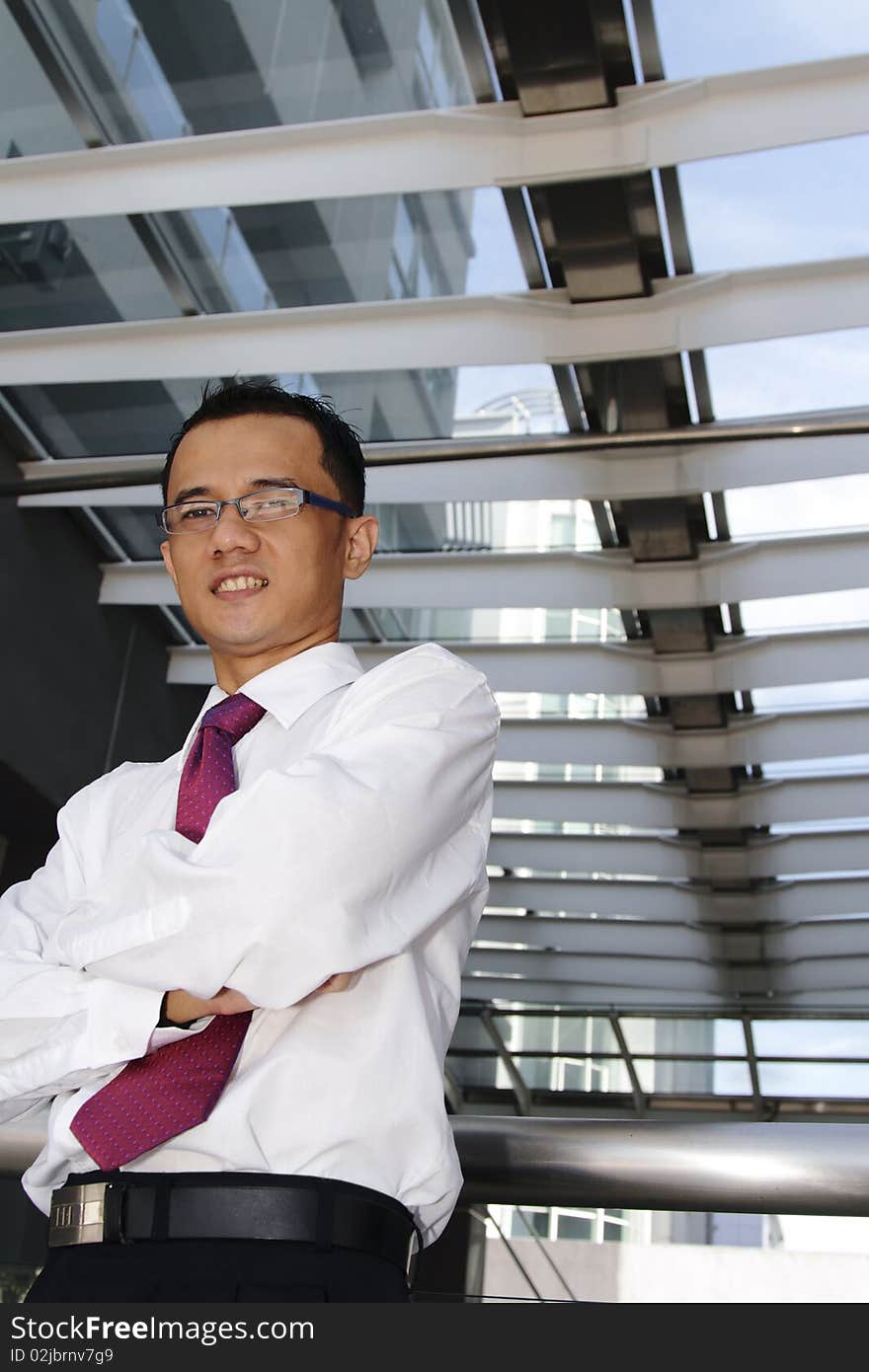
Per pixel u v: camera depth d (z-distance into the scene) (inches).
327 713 50.7
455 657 50.2
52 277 246.4
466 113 196.2
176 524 55.9
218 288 245.9
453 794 45.9
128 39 199.0
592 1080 567.5
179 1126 40.5
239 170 204.2
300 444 56.1
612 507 293.7
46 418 300.0
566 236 212.8
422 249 228.5
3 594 309.3
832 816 387.5
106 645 354.0
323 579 55.3
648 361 237.9
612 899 461.7
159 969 41.2
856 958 512.4
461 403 271.9
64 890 53.4
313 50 194.4
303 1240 37.9
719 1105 556.7
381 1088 41.8
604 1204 44.2
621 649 341.7
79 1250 39.0
